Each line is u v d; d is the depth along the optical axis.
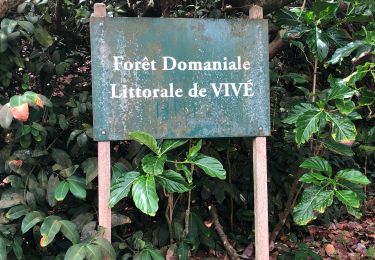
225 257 2.97
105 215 2.30
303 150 3.23
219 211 3.25
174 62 2.34
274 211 3.30
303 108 2.62
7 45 2.36
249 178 3.21
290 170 3.24
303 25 2.77
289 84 3.70
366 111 3.36
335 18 2.88
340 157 3.68
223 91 2.39
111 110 2.27
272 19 3.21
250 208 3.21
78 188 2.45
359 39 2.86
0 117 2.26
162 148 2.35
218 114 2.39
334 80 2.66
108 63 2.27
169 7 2.86
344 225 3.62
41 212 2.46
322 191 2.46
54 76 2.93
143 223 2.95
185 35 2.35
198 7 3.33
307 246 3.02
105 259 2.22
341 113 2.46
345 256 3.17
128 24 2.29
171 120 2.34
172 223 2.77
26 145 2.48
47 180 2.57
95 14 2.27
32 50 2.83
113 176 2.50
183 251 2.62
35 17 2.56
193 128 2.36
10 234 2.37
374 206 3.95
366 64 2.53
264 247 2.48
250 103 2.42
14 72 2.73
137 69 2.30
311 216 2.43
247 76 2.42
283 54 3.67
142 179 2.20
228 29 2.39
